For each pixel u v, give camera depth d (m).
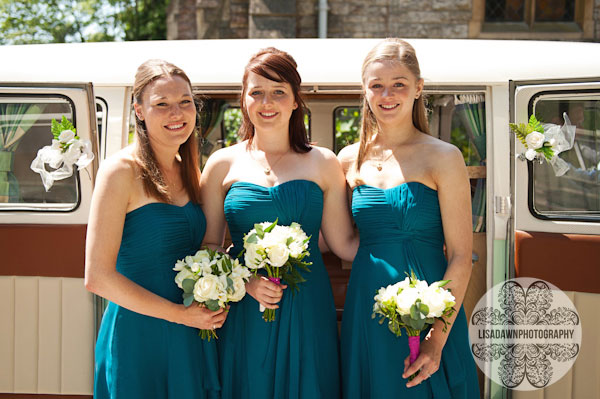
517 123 3.01
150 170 2.45
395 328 2.27
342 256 2.82
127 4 10.14
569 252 2.94
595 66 3.06
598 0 8.23
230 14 8.50
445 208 2.50
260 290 2.45
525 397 3.03
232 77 3.13
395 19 8.23
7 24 10.18
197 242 2.62
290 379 2.55
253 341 2.57
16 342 3.12
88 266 2.34
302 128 2.72
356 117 4.22
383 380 2.50
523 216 3.02
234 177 2.65
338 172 2.73
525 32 8.34
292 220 2.57
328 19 8.25
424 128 2.69
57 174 2.93
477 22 8.25
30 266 3.09
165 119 2.43
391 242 2.54
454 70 3.10
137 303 2.35
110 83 3.18
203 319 2.40
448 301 2.20
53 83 3.02
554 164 2.98
